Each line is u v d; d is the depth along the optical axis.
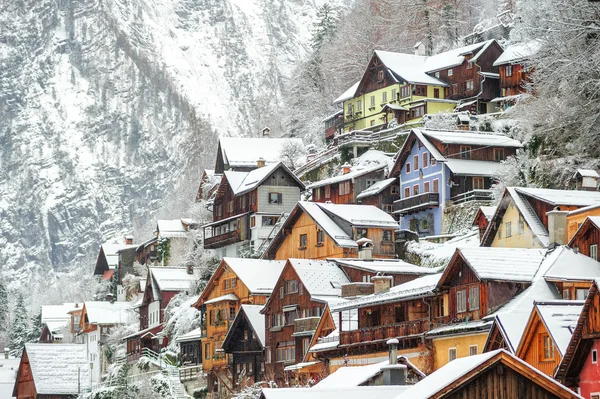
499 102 187.75
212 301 141.25
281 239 148.00
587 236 84.75
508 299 84.19
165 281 184.12
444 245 137.62
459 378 55.12
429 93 198.12
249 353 128.38
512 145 150.38
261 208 174.88
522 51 178.62
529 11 146.62
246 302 135.38
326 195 172.00
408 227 153.88
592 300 64.75
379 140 189.62
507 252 87.81
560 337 68.31
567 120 135.88
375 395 63.75
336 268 120.38
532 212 104.31
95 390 167.12
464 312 87.19
